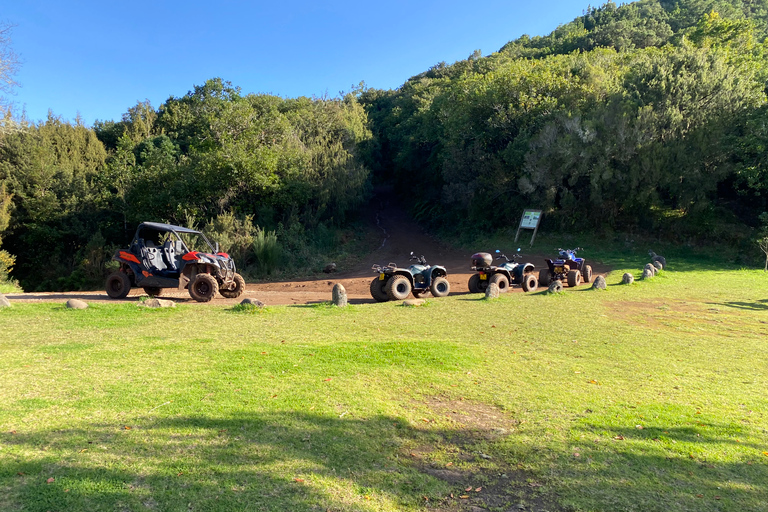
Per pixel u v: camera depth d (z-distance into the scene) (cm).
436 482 321
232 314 977
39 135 3528
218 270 1258
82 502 266
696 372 620
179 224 2773
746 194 2769
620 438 401
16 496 268
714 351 741
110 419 392
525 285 1448
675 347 762
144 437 358
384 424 417
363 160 4706
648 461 359
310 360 607
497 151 3416
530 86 3191
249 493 288
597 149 2658
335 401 462
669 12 6806
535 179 2839
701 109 2741
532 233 3041
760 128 2406
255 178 2750
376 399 478
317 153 3328
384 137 6325
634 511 289
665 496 308
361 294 1558
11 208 2822
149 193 2889
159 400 440
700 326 949
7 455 318
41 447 333
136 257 1246
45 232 2848
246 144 3094
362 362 608
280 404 444
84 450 332
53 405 419
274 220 2927
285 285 1927
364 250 3125
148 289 1355
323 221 3191
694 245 2623
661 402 498
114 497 273
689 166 2558
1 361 570
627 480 329
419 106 5291
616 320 989
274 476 311
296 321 911
